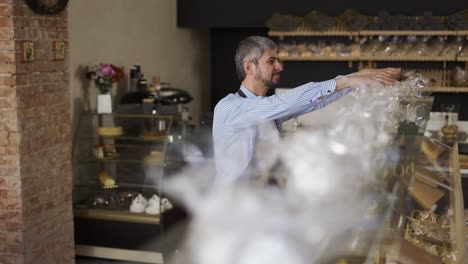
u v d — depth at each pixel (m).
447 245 1.62
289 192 1.25
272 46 2.74
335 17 6.45
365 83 1.91
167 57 6.77
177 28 7.02
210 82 8.05
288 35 6.55
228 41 7.80
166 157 4.81
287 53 6.53
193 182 2.05
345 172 1.32
